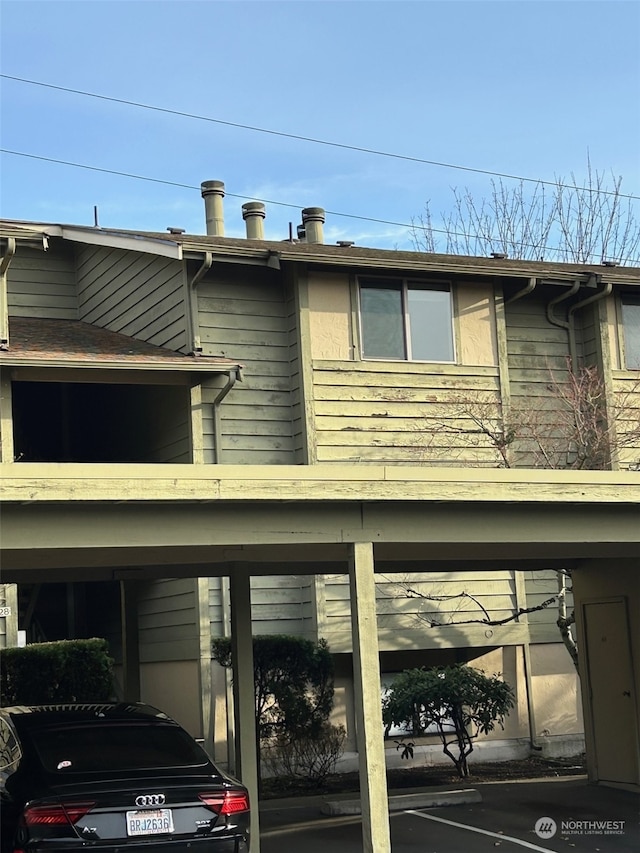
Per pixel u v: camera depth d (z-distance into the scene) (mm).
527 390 17734
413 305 16859
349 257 16031
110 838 6902
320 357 16094
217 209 20812
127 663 13898
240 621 10844
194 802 7242
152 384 15867
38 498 7090
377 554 10500
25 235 15070
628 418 17688
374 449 16141
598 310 17984
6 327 14992
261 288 16406
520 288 17641
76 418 20172
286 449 16094
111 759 7551
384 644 15828
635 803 11648
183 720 15531
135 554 9406
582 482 8945
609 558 12703
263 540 8070
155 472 7434
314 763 14266
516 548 10688
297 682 14000
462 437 16703
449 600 16391
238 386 15992
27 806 6824
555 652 17188
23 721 7969
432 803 11781
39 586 18797
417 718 14047
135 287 17781
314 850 9812
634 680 12438
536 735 16750
